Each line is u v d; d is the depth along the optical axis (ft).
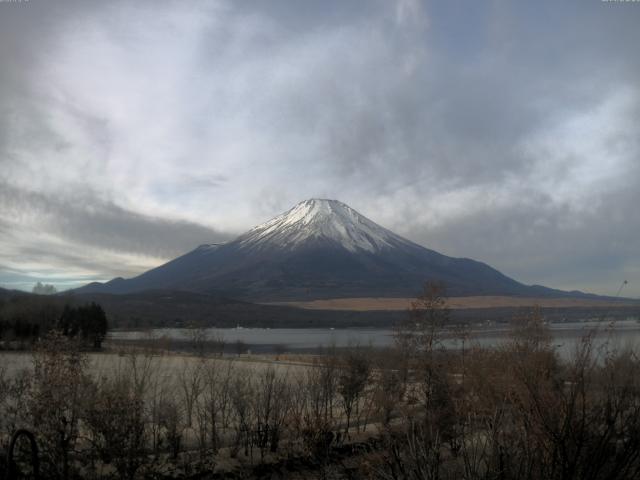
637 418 26.03
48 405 47.62
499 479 27.78
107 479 48.60
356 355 99.60
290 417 71.82
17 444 45.98
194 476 56.24
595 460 25.41
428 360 66.03
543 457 26.89
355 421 85.10
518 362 32.96
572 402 25.84
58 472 46.39
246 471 59.47
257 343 372.58
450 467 33.30
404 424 51.83
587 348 28.22
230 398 82.38
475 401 43.50
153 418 64.90
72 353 53.26
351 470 52.34
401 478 31.27
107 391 52.65
